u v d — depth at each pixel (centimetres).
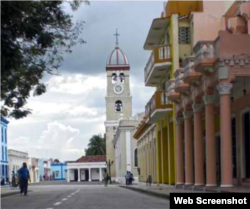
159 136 4188
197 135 2567
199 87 2453
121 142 7775
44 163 14950
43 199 2456
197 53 2205
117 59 9981
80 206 1842
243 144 2577
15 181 5128
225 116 2047
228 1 3145
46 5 1795
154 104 3531
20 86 2638
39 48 2378
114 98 10012
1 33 1471
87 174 12131
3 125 8394
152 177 4731
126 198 2428
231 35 2067
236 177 2700
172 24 3322
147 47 4125
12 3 1429
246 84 2325
